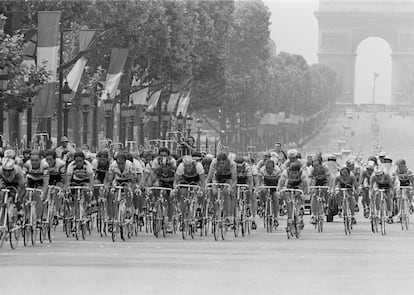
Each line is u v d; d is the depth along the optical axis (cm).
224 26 18388
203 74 17000
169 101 15462
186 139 7438
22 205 4841
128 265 4053
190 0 16400
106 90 11725
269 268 4009
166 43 13738
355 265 4159
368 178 7056
